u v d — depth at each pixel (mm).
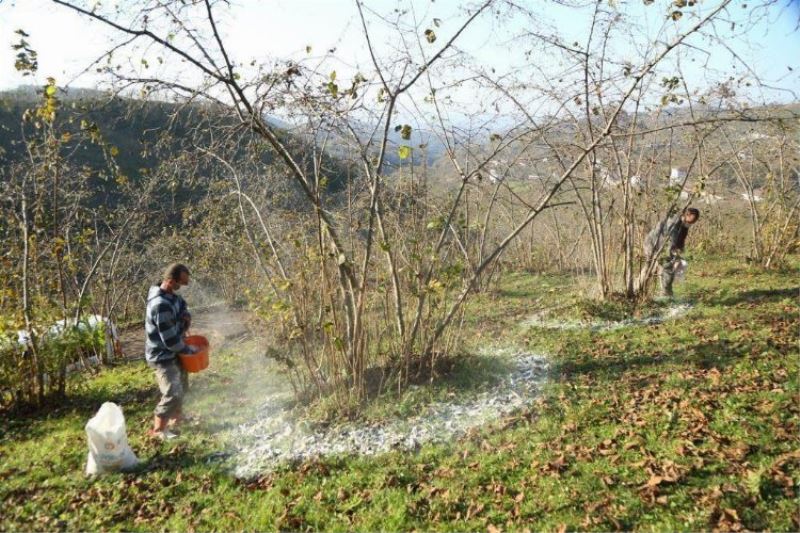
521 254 15383
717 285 10328
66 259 8984
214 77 4805
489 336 8367
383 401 5844
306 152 6004
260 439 5469
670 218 9258
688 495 3830
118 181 6855
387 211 7090
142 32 4547
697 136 8586
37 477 5043
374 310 7523
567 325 8523
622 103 6184
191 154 5859
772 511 3574
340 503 4242
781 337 6746
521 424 5184
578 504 3896
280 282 6414
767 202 12891
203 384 7500
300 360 7520
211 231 12781
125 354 10656
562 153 8891
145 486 4742
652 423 4859
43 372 7168
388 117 5527
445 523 3877
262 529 4020
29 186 8695
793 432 4445
